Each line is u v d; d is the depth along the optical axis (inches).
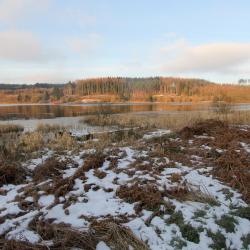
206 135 425.4
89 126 785.6
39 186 257.3
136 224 196.5
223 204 225.9
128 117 890.7
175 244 181.5
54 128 725.9
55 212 213.9
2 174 273.9
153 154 337.1
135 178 266.1
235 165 288.2
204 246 182.4
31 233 189.2
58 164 303.6
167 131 546.9
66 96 3939.5
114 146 399.5
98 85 4350.4
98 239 181.6
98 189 250.8
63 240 178.1
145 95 3831.2
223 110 896.9
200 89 3973.9
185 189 242.4
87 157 329.1
